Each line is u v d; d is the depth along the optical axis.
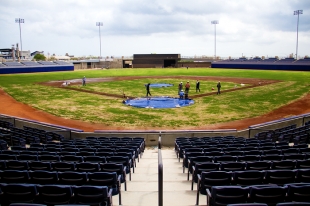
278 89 47.12
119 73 86.62
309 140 16.98
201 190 8.81
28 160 11.60
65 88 50.75
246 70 92.56
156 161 15.14
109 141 17.47
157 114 29.78
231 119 27.42
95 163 10.21
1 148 15.48
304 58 104.00
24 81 62.09
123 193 9.53
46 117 28.78
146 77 72.69
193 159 11.12
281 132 19.44
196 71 91.12
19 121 24.78
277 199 7.17
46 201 7.64
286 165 10.12
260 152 12.48
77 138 21.30
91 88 50.66
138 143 16.36
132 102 36.91
